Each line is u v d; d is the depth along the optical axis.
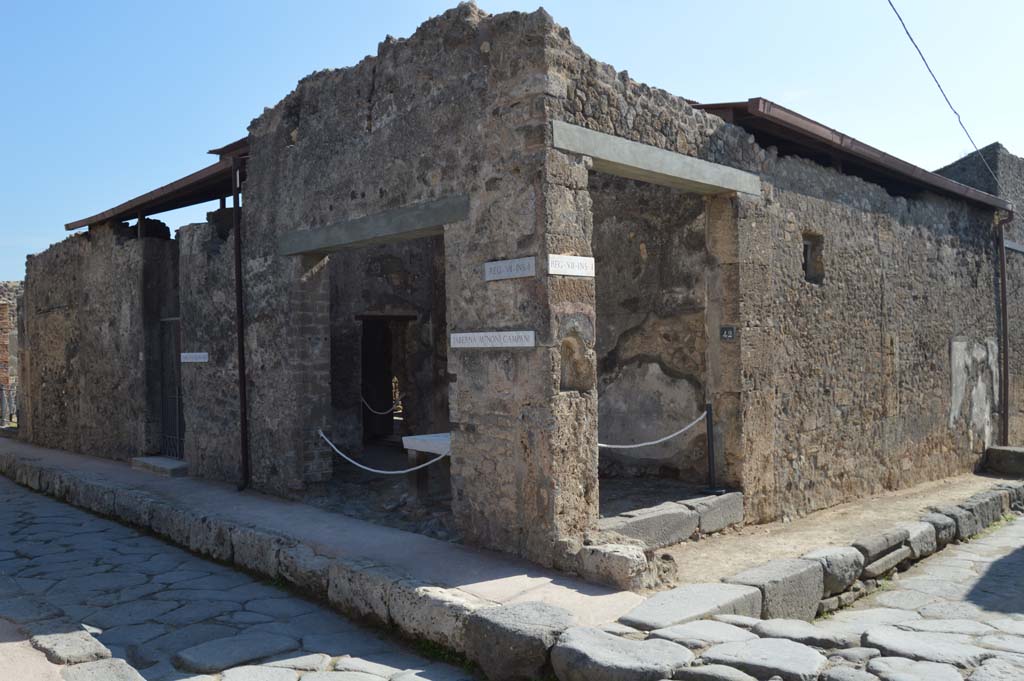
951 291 11.48
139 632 5.09
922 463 10.59
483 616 4.41
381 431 13.36
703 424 7.72
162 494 8.57
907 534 6.86
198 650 4.70
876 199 9.80
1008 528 8.53
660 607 4.64
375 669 4.41
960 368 11.62
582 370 5.81
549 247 5.59
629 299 8.33
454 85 6.31
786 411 8.05
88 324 12.59
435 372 9.96
